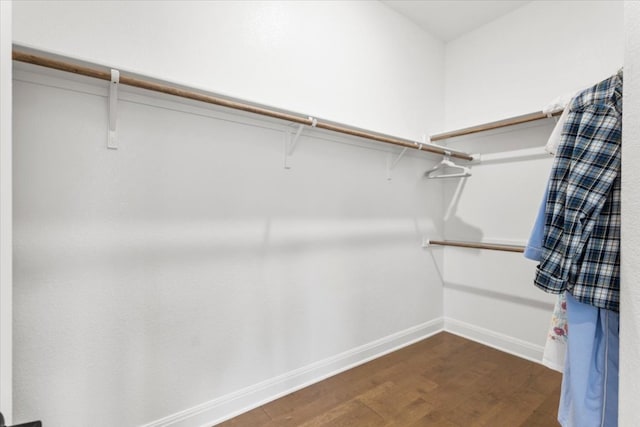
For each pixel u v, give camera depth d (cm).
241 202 169
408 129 256
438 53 282
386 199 241
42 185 121
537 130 229
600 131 90
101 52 132
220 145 162
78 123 127
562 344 109
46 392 123
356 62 221
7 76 75
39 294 121
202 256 158
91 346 131
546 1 226
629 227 67
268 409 173
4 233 72
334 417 166
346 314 217
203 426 158
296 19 190
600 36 202
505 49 248
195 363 156
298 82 191
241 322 171
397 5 240
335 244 210
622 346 68
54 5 123
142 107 141
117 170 136
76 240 128
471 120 269
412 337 262
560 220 95
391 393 188
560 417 100
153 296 145
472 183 267
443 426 159
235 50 167
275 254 183
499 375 208
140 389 142
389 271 245
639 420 62
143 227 142
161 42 145
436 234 282
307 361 197
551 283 94
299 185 192
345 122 199
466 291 273
